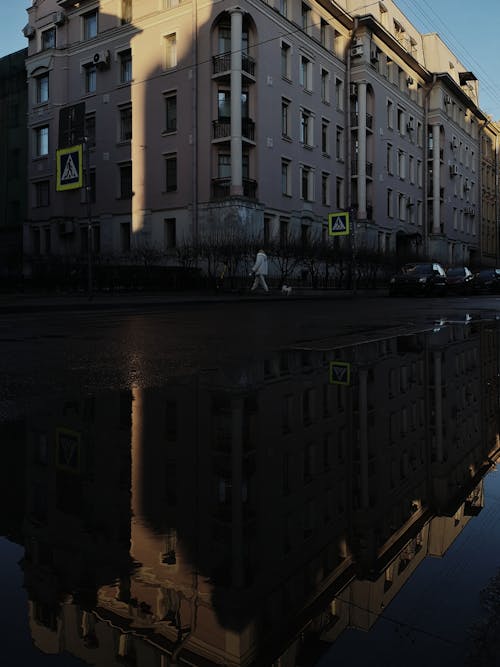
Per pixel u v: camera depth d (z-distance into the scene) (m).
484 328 10.04
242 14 29.66
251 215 30.38
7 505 2.14
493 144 69.50
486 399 4.24
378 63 42.38
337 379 4.99
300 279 31.69
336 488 2.38
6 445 2.95
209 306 18.34
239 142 29.52
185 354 6.68
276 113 32.47
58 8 37.19
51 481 2.41
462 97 56.25
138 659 1.19
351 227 29.81
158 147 32.59
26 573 1.60
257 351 6.93
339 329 10.09
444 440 3.17
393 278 29.08
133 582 1.55
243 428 3.33
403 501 2.24
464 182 59.38
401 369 5.52
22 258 23.31
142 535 1.88
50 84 37.59
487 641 1.28
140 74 33.28
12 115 41.16
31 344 7.72
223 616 1.38
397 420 3.59
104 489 2.32
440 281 29.23
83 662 1.17
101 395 4.28
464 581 1.58
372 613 1.40
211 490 2.33
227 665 1.18
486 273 34.91
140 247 29.17
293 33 33.66
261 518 2.04
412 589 1.53
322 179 37.59
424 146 51.41
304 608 1.42
